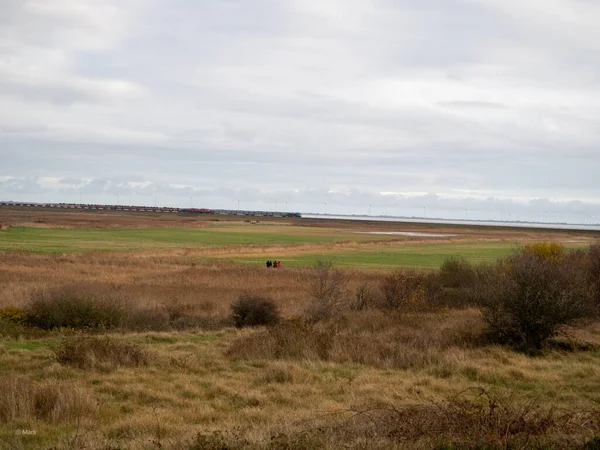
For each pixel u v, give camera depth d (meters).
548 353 16.84
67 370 13.66
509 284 18.20
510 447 7.59
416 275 32.44
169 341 19.28
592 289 24.67
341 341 17.12
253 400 11.68
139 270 47.22
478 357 16.12
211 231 122.69
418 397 11.91
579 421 8.70
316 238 108.88
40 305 22.66
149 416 10.20
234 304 25.77
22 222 118.62
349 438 8.15
